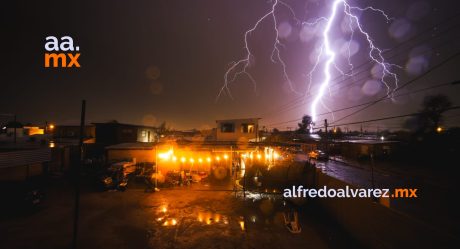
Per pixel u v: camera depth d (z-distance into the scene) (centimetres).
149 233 905
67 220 1027
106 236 878
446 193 1591
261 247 802
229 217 1075
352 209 834
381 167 2828
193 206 1226
